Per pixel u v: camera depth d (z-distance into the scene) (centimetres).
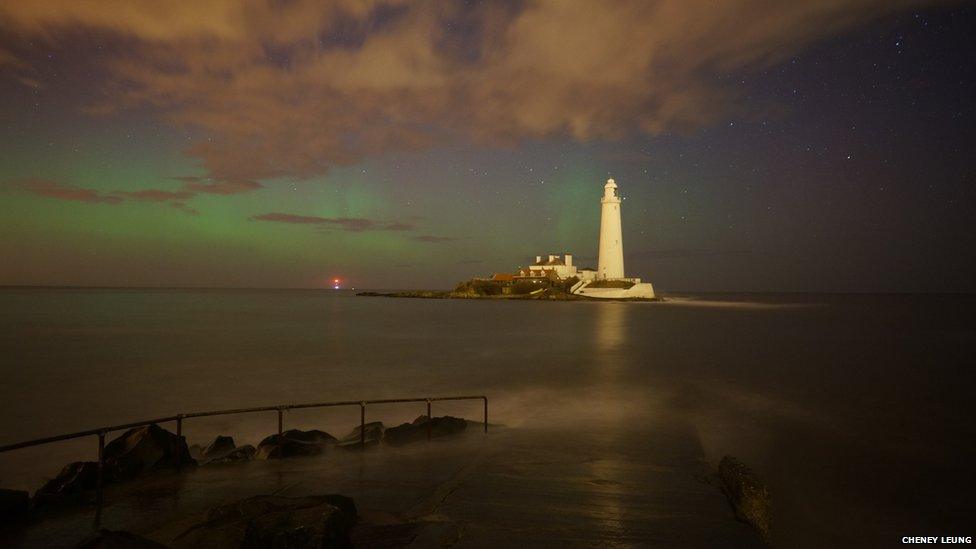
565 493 744
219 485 763
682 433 1249
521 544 568
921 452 1276
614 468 879
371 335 4719
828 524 880
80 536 579
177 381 2347
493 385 2227
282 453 946
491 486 766
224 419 1614
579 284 13362
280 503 584
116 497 705
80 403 1906
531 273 14850
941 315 8644
